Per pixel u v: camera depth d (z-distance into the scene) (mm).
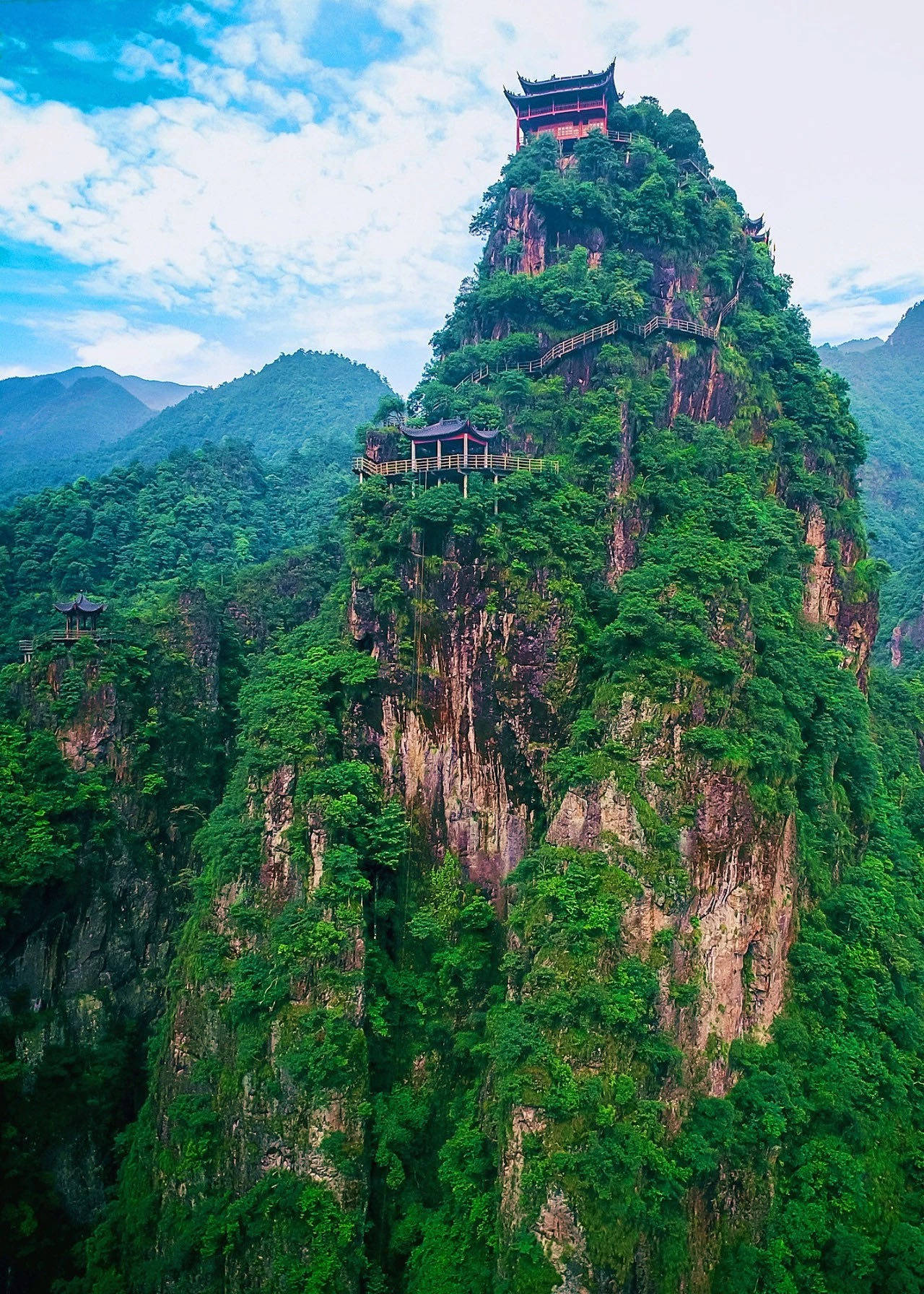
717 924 47812
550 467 57938
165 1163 51469
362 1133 48906
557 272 68000
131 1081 60625
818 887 53875
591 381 64625
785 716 51438
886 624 126938
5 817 58250
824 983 50438
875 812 63938
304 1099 48469
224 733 73438
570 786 50344
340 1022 49156
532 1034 45500
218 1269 47906
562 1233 42188
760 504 60656
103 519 94250
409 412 74938
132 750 65688
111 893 63062
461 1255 46750
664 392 63188
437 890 56875
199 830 61312
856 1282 44812
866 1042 51500
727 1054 47344
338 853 52188
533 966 48156
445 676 56938
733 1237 45438
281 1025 49625
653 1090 44562
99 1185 56969
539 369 66938
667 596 51719
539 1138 43719
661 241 68562
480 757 57250
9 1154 54781
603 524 58000
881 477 185000
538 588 55938
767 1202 46062
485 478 57719
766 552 58156
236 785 58250
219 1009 52531
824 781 56531
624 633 50375
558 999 45312
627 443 61000
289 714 56062
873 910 56031
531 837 57312
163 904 66062
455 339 75812
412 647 56875
